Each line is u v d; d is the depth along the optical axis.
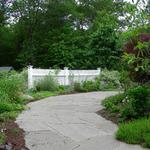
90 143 8.45
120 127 8.97
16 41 49.56
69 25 44.84
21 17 47.56
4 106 12.27
